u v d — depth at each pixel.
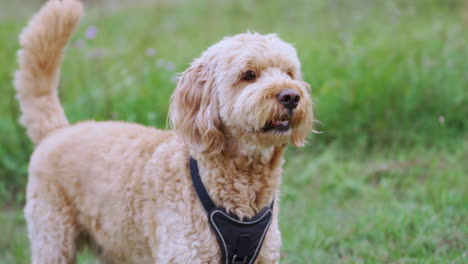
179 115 3.28
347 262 4.27
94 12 13.96
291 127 3.14
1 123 6.76
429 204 5.05
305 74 7.18
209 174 3.09
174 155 3.22
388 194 5.38
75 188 3.57
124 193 3.33
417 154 6.15
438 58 7.08
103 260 3.88
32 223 3.75
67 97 7.29
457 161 5.91
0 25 11.68
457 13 9.67
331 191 5.70
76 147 3.65
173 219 3.11
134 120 6.57
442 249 4.26
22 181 6.10
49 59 4.00
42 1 13.26
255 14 12.02
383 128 6.52
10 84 7.40
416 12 9.79
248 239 3.10
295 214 5.16
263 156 3.17
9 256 4.86
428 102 6.62
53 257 3.64
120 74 7.80
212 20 11.71
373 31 8.99
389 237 4.60
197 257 3.07
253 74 3.21
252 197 3.14
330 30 9.76
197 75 3.33
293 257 4.43
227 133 3.21
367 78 6.87
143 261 3.38
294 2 12.55
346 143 6.49
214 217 3.07
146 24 12.02
